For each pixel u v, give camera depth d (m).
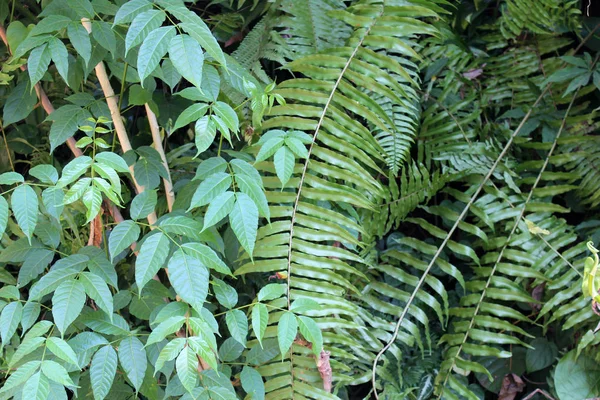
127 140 1.64
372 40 1.69
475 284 1.85
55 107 1.89
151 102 1.62
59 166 1.89
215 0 1.92
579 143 1.87
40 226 1.53
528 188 1.91
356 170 1.67
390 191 1.84
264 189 1.70
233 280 1.87
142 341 1.52
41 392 1.33
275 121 1.67
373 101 1.67
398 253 1.87
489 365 1.90
